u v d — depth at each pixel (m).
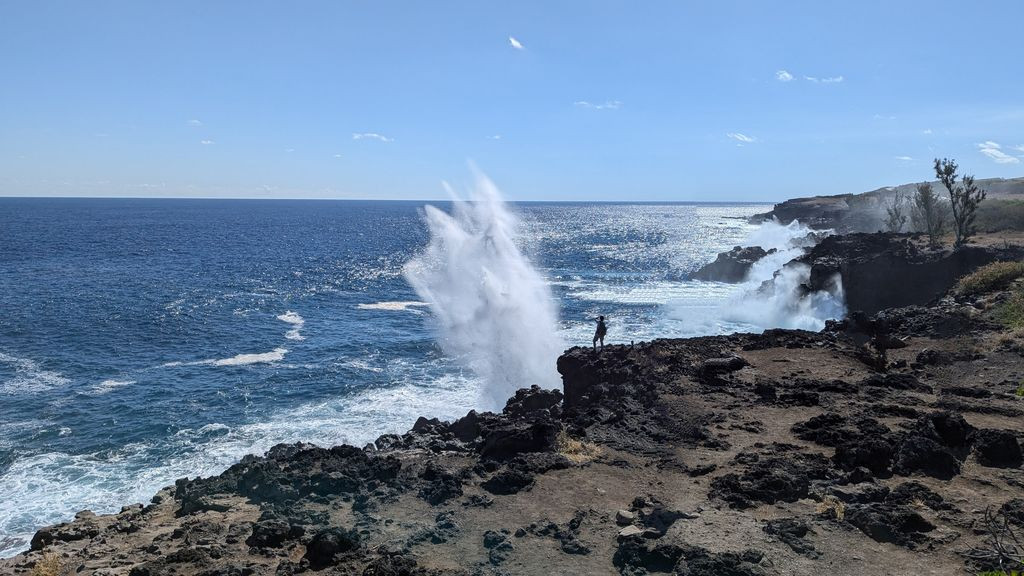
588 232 188.75
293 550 11.74
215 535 12.51
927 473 13.80
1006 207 68.50
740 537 11.17
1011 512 11.59
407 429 29.12
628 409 19.25
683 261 108.25
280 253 114.81
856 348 25.84
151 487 23.31
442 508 13.20
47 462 25.62
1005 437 14.41
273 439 28.14
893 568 10.29
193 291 68.69
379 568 10.35
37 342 45.09
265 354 43.66
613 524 12.23
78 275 78.50
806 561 10.48
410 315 57.91
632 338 46.66
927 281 45.53
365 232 179.38
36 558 12.81
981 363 22.59
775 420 17.81
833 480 13.59
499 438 16.33
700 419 18.00
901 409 17.69
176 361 41.56
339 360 41.84
